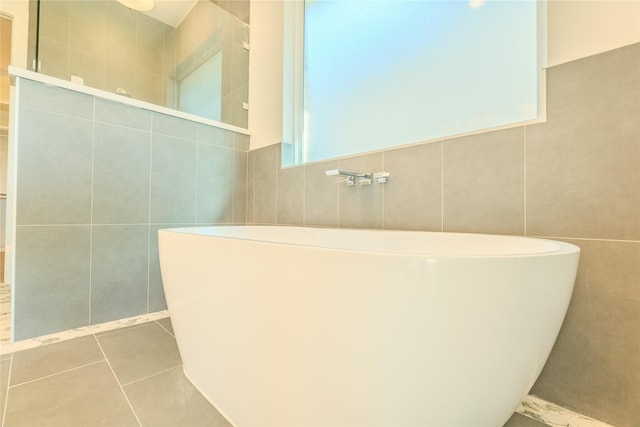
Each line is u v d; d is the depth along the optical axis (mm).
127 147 1552
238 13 2258
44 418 794
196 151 1855
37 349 1185
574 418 813
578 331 836
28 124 1257
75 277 1382
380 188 1355
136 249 1575
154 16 2025
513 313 482
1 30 2006
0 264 2457
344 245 1303
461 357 477
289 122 1920
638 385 749
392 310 469
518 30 1052
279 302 600
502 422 627
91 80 1684
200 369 905
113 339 1295
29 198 1257
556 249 625
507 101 1084
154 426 774
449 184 1131
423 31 1352
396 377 488
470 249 958
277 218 1899
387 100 1500
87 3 1705
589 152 831
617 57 790
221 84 2109
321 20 1852
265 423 674
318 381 559
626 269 768
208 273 791
